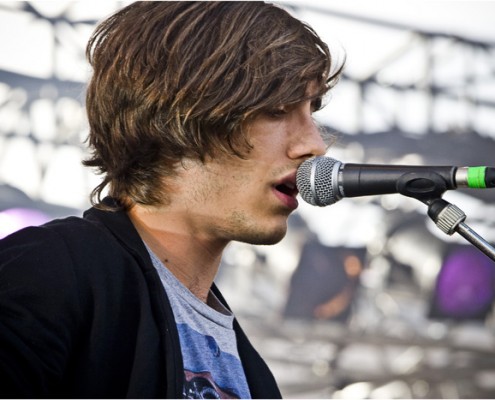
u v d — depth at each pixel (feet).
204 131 14.07
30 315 11.84
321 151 14.73
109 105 14.62
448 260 63.57
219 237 14.34
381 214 63.52
